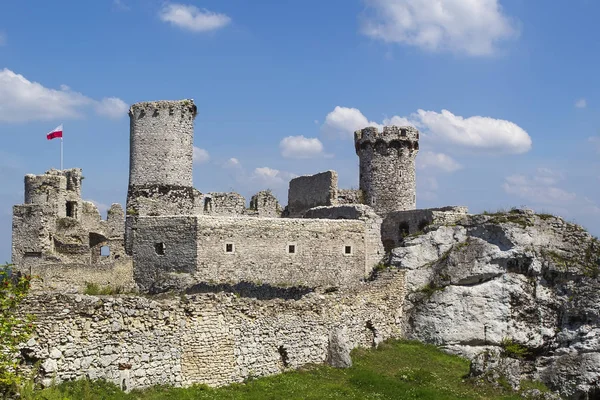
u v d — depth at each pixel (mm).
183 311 31641
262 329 35875
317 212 65500
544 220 55156
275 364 36562
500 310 52219
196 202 67375
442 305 51688
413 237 55906
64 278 52094
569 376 49656
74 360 26859
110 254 70125
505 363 43031
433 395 37250
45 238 61938
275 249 54562
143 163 65062
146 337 29672
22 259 61656
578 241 54625
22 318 25828
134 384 28875
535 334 52125
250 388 33031
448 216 58688
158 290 51031
